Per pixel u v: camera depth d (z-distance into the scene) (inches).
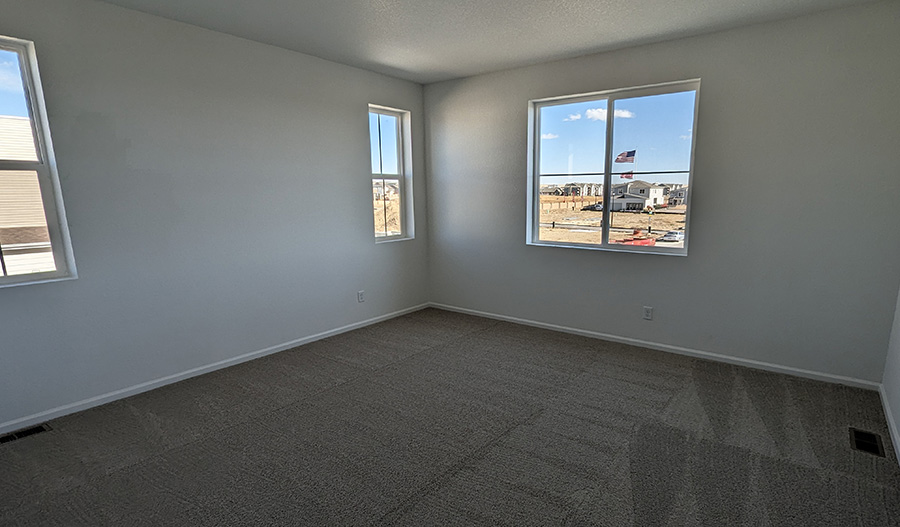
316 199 159.5
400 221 197.2
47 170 105.6
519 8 110.3
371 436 100.0
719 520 73.1
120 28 110.8
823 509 75.3
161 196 121.7
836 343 121.8
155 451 94.8
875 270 114.6
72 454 94.0
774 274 128.0
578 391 120.9
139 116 115.8
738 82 125.9
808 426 101.3
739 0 105.7
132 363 120.4
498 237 182.9
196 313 131.9
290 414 110.2
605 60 147.3
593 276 160.7
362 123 171.8
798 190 121.5
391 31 127.5
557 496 79.5
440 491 81.4
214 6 109.8
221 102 131.3
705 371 132.6
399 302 196.7
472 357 146.5
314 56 153.1
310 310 161.8
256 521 74.5
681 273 142.8
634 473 85.7
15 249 103.2
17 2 96.3
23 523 74.9
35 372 105.3
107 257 113.7
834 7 110.7
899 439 89.4
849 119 113.0
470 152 184.7
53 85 102.1
